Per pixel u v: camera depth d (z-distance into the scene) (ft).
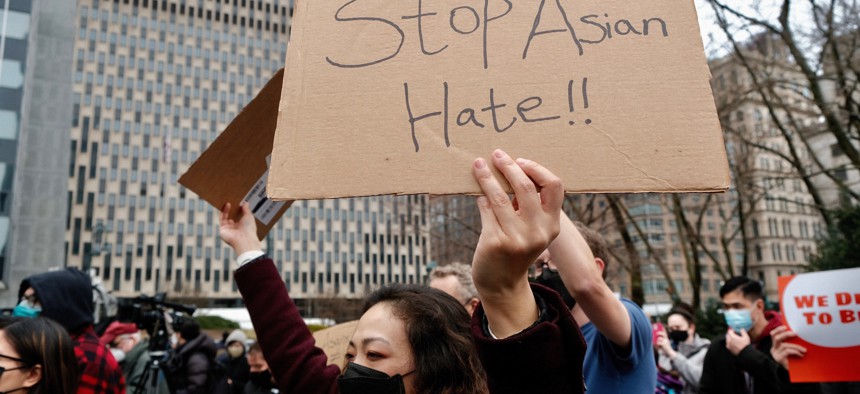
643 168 3.69
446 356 5.53
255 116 6.42
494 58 4.02
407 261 298.76
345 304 191.31
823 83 44.34
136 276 261.44
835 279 9.80
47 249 63.31
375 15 4.23
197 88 296.30
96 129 271.08
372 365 5.53
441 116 3.90
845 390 10.27
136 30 290.97
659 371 17.65
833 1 36.04
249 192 7.23
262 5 320.50
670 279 51.62
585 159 3.73
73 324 9.55
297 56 4.17
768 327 11.83
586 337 7.11
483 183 3.63
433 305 5.82
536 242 3.50
